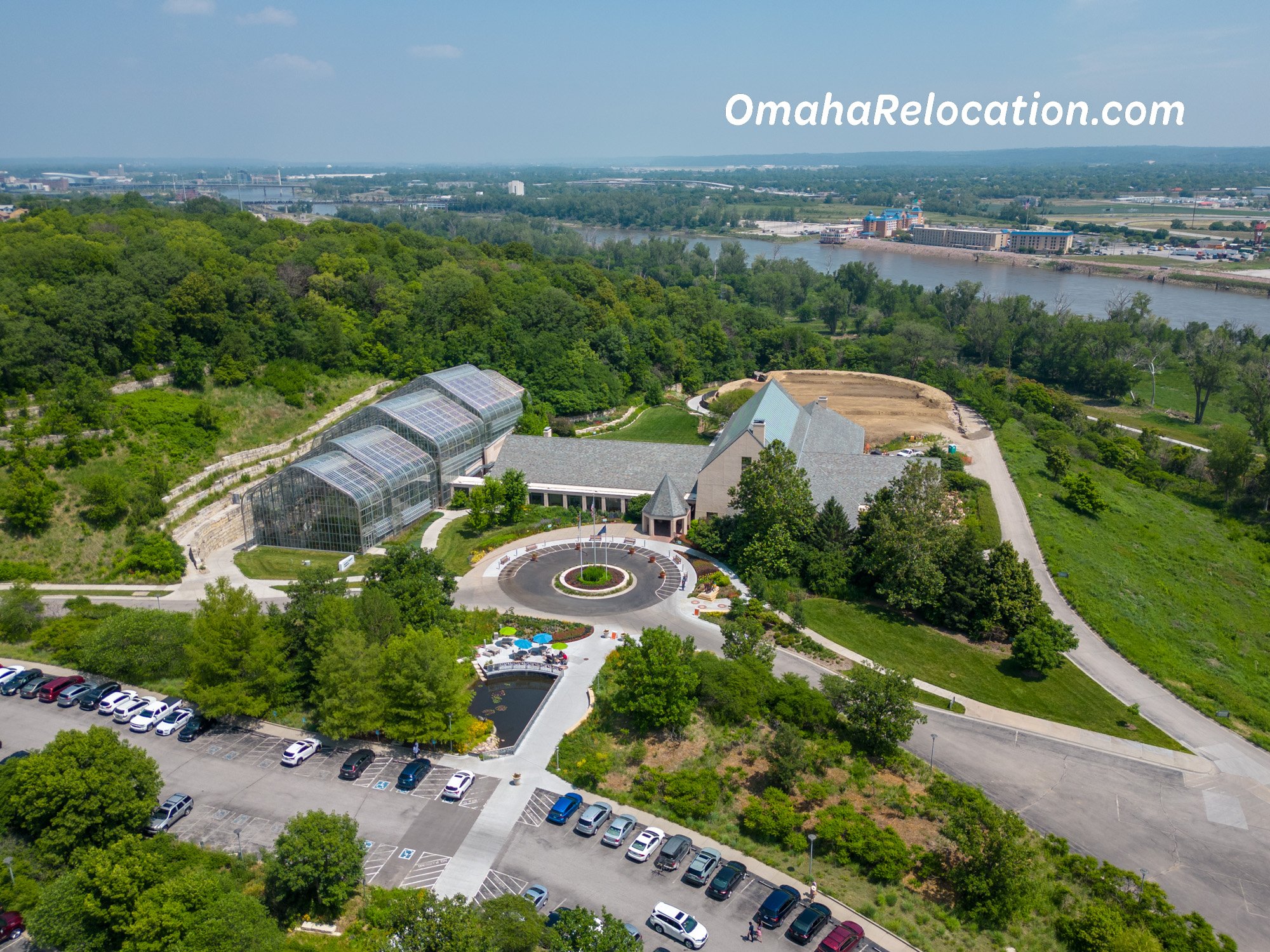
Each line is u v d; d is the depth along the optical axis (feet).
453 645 299.99
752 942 209.15
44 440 449.48
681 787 255.09
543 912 215.72
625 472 511.81
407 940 186.39
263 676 297.33
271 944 192.34
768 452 414.62
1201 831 259.80
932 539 383.24
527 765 277.85
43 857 227.61
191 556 432.25
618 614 384.06
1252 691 358.02
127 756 241.96
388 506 466.70
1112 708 326.44
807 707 292.40
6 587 393.50
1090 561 451.53
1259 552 497.87
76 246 609.83
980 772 283.18
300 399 575.79
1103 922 208.64
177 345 553.64
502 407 594.65
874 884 230.48
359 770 272.51
